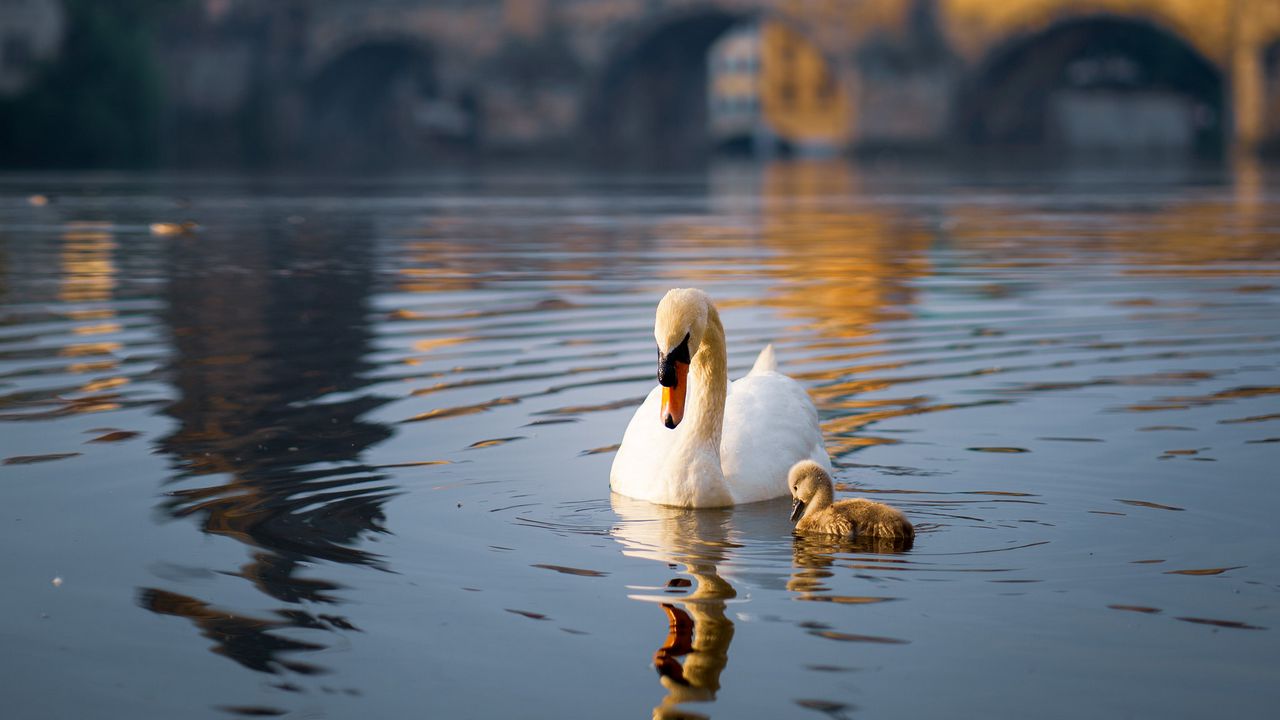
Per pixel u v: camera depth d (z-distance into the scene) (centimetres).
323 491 829
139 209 3866
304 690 534
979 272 2062
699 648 571
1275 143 9588
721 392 813
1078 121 11569
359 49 12062
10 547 712
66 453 918
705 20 11669
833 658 561
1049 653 564
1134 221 3231
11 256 2366
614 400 1109
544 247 2611
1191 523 751
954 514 777
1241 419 1009
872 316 1577
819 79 13512
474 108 12269
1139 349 1327
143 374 1212
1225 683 534
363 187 5594
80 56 8494
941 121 10638
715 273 2077
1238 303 1653
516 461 909
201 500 805
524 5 11644
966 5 10475
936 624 597
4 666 559
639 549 717
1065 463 888
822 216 3600
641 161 10438
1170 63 12481
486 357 1306
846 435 981
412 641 582
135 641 584
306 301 1727
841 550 713
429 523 764
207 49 11206
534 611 618
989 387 1146
